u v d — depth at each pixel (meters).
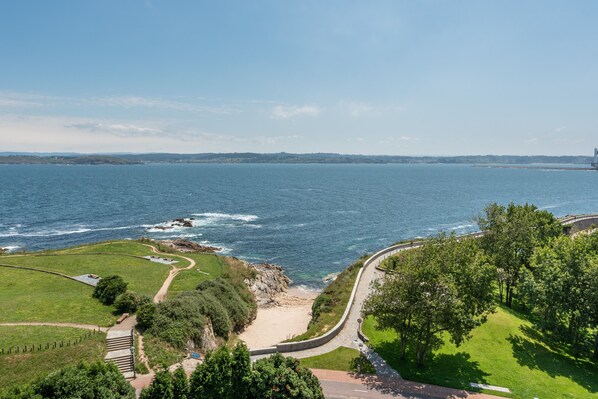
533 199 189.25
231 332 50.28
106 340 37.41
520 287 46.88
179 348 38.38
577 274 42.62
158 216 133.12
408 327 37.38
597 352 41.88
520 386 34.62
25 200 158.50
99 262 65.44
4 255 69.31
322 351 39.59
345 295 54.19
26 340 35.97
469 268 38.06
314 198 187.38
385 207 160.62
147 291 52.75
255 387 27.19
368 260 68.94
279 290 72.31
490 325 45.50
